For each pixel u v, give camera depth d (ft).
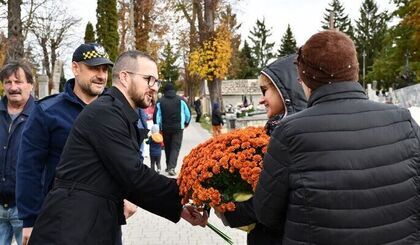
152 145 41.50
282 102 11.02
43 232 10.67
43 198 12.96
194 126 112.06
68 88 13.32
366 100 8.58
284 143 8.36
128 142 10.96
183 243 22.80
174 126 41.19
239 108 142.92
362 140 8.16
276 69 10.93
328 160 8.04
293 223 8.25
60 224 10.53
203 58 112.98
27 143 12.90
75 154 10.87
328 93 8.46
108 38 139.44
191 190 10.81
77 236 10.44
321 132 8.18
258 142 10.23
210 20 112.98
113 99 11.22
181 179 10.98
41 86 73.51
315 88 8.68
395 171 8.17
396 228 8.11
